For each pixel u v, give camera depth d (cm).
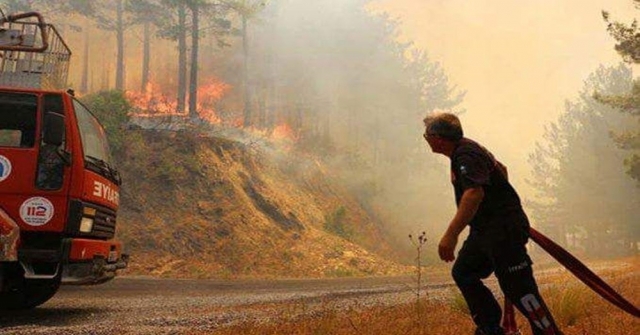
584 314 585
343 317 639
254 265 2270
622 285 941
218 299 944
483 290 348
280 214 2747
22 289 752
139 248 2092
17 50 717
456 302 666
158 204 2333
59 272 626
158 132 2689
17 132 630
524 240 332
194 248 2206
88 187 654
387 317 629
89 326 577
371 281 1571
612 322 535
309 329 540
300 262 2411
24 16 729
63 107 648
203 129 3070
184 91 3450
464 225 319
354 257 2588
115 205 761
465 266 347
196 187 2495
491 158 337
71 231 624
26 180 617
